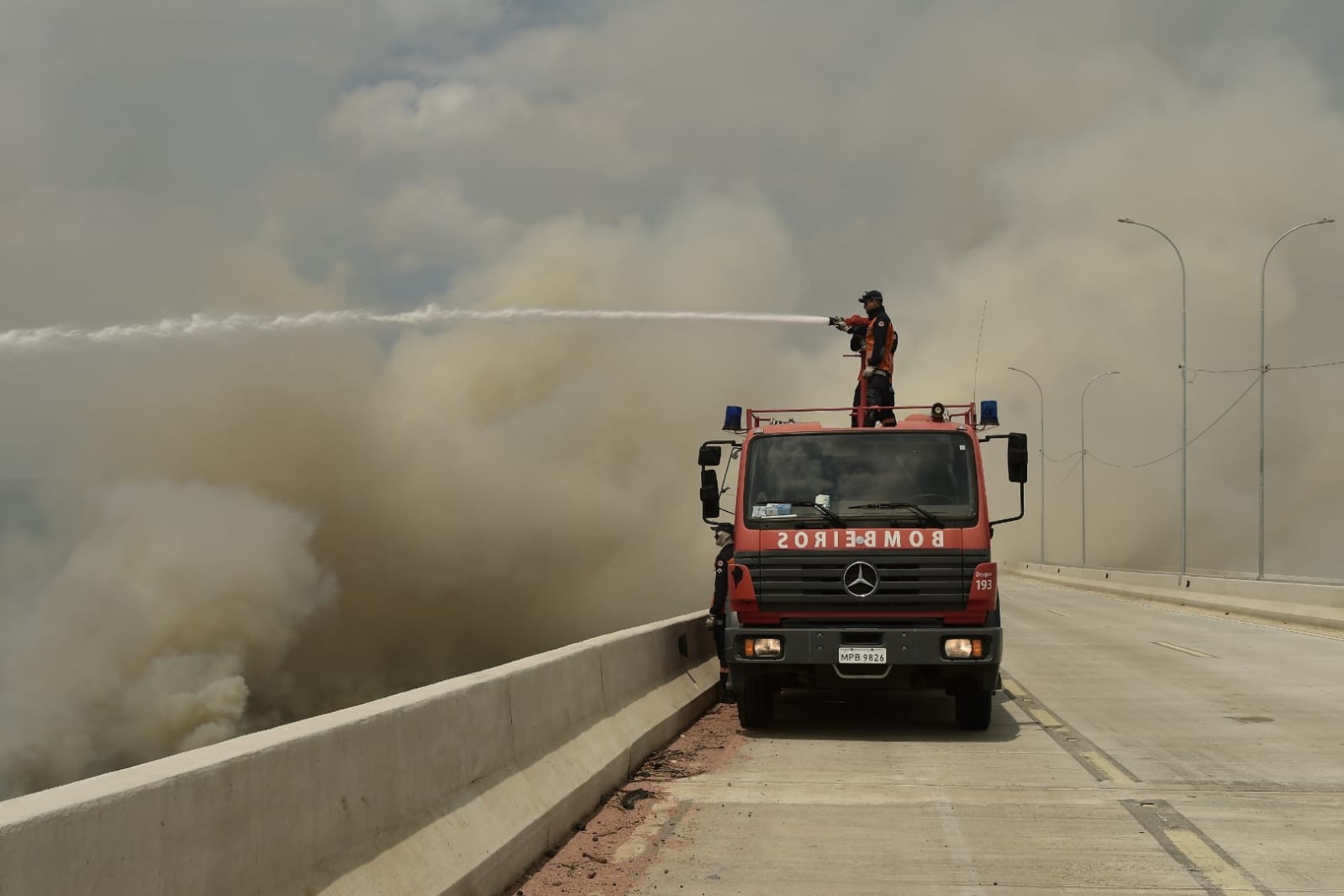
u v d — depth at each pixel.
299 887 4.04
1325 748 10.17
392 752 4.90
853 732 11.27
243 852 3.73
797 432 11.07
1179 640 22.12
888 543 10.52
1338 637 22.67
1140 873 6.25
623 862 6.44
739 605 10.77
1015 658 18.58
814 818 7.55
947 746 10.40
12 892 2.79
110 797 3.14
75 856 3.00
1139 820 7.50
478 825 5.57
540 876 6.08
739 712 11.45
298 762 4.12
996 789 8.47
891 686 10.98
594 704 8.39
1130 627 25.66
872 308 12.73
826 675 10.83
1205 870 6.31
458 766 5.64
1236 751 10.03
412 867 4.76
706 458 11.72
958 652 10.34
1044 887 6.01
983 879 6.15
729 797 8.18
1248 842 6.90
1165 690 14.41
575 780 7.13
